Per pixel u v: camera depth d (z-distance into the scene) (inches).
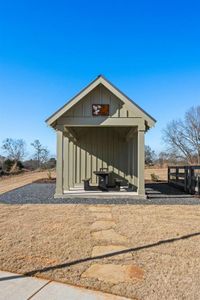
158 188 586.9
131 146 554.3
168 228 236.5
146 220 266.4
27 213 299.3
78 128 526.9
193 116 2007.9
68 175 509.7
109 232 224.8
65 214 293.7
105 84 408.8
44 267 156.4
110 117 418.0
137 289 130.6
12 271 151.7
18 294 127.4
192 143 2006.6
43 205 351.3
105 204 360.2
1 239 205.9
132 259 168.1
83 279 141.9
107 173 491.8
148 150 1910.7
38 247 188.9
